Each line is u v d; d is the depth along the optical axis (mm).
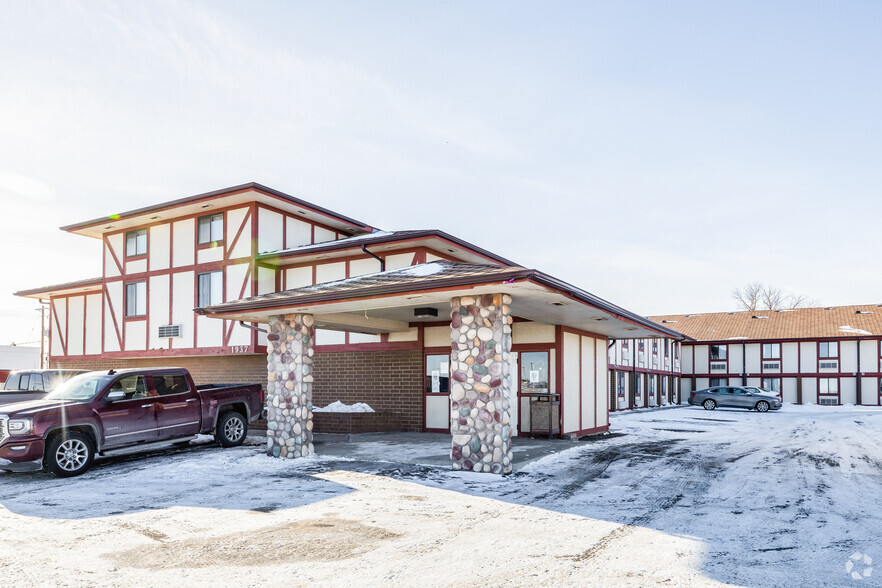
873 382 42344
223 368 22391
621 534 6719
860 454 13469
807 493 9008
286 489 9281
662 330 18750
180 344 22844
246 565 5715
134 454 13227
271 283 21703
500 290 10375
